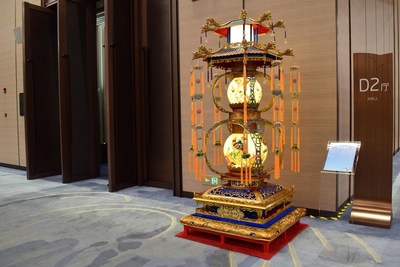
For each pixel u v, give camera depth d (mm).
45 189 5516
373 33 6020
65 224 3658
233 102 3084
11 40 7621
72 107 6148
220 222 3031
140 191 5277
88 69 6410
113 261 2695
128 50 5605
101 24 8125
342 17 3773
